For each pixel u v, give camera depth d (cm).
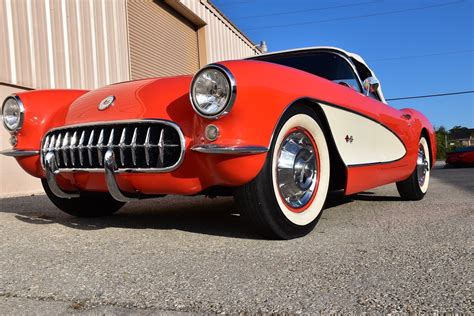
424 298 150
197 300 154
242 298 155
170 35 1064
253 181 221
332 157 283
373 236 246
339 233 256
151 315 144
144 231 271
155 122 226
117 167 237
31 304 157
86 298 160
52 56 664
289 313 142
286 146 241
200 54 1215
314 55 358
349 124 288
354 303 148
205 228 278
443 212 329
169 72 1053
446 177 767
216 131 212
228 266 192
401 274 176
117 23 836
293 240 239
